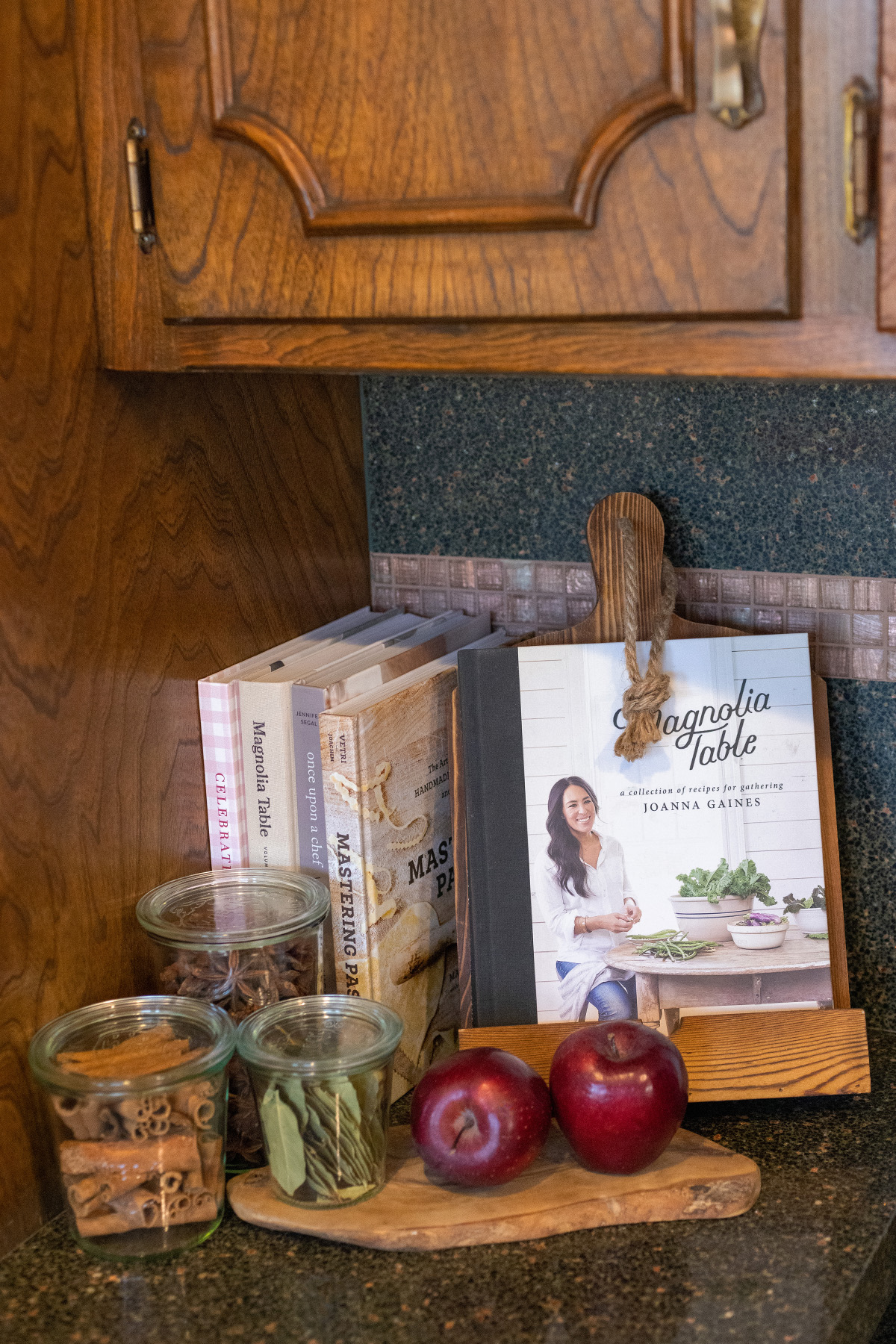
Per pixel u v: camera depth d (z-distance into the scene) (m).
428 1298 0.72
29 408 0.74
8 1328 0.71
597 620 0.90
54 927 0.80
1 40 0.69
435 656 0.99
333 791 0.86
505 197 0.65
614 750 0.87
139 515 0.84
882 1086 0.91
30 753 0.77
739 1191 0.77
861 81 0.58
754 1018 0.86
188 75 0.71
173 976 0.85
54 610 0.78
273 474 0.98
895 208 0.58
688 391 0.95
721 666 0.88
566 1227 0.76
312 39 0.67
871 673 0.93
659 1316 0.70
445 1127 0.76
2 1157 0.77
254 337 0.74
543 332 0.67
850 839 0.97
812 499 0.93
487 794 0.87
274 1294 0.73
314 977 0.88
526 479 1.03
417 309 0.69
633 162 0.62
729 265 0.62
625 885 0.87
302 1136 0.76
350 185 0.68
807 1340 0.67
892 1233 0.77
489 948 0.88
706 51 0.60
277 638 1.00
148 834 0.88
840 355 0.62
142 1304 0.73
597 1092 0.76
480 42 0.64
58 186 0.74
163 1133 0.75
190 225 0.73
